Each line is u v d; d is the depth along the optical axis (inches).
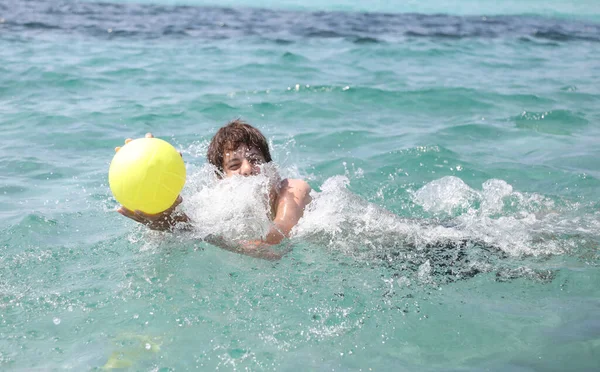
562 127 270.2
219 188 156.0
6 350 108.6
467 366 105.1
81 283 130.8
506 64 415.8
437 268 138.9
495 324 117.5
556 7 736.3
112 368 104.3
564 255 145.8
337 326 116.8
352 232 154.3
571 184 201.0
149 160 123.6
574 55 458.6
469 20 626.2
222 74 360.8
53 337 112.7
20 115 270.2
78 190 188.1
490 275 136.1
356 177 205.3
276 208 156.6
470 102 308.8
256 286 130.4
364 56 426.3
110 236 153.9
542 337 113.0
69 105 287.9
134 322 117.6
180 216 141.9
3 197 180.7
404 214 178.4
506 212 176.7
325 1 747.4
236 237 147.1
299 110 287.3
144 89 322.0
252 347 110.4
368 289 129.8
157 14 611.2
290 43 468.1
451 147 238.7
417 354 108.7
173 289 129.0
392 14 654.5
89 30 503.2
